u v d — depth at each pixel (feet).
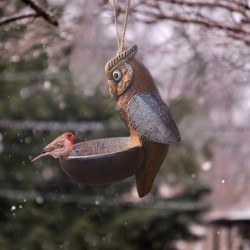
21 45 35.27
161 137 19.01
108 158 19.06
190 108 62.59
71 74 60.03
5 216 61.26
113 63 19.44
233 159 74.08
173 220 63.87
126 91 19.34
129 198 67.10
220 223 62.64
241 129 64.08
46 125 61.98
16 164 62.85
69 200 62.69
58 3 33.91
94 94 62.34
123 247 61.93
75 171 19.44
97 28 38.73
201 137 67.92
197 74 38.93
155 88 19.53
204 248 75.82
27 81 61.98
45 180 62.90
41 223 61.46
